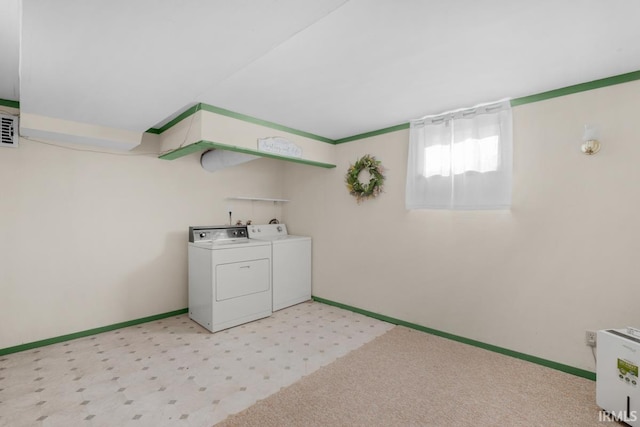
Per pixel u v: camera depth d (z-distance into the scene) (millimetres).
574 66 2006
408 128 3258
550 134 2391
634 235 2064
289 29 1362
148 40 1440
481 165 2705
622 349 1763
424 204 3061
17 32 1677
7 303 2613
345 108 2807
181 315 3619
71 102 2193
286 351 2674
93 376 2250
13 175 2637
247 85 2299
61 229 2867
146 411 1862
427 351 2682
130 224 3270
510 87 2346
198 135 2680
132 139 2902
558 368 2354
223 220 4035
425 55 1868
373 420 1788
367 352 2660
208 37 1419
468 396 2021
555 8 1425
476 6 1407
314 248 4254
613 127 2135
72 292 2924
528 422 1776
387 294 3438
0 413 1834
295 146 3457
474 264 2799
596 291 2205
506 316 2615
